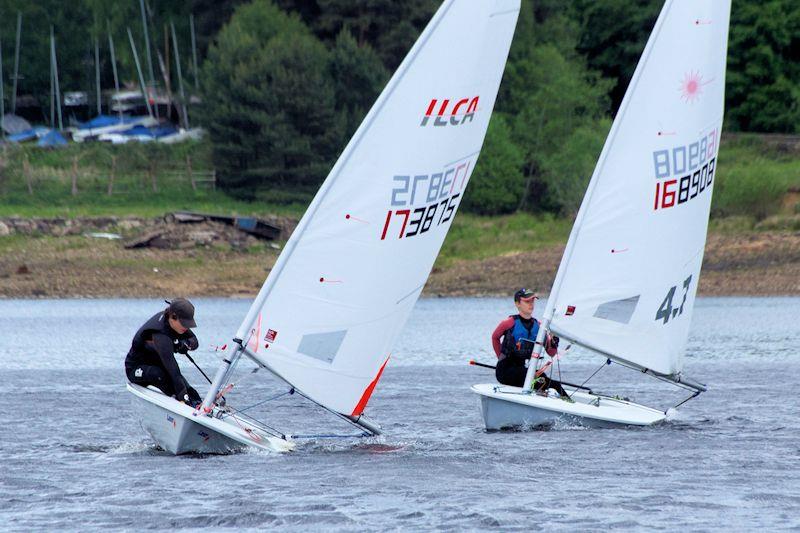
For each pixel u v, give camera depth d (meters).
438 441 58.91
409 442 58.66
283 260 51.09
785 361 109.00
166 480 48.38
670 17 61.88
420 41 51.69
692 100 62.22
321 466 51.47
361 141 51.34
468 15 52.31
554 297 61.59
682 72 62.00
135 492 46.25
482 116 53.91
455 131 53.00
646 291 62.09
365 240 51.75
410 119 51.91
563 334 61.81
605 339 62.25
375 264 52.06
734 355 115.19
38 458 54.72
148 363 54.09
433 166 52.62
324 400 52.47
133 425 67.19
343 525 41.16
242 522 41.59
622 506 44.03
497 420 62.22
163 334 53.00
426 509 43.50
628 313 62.09
